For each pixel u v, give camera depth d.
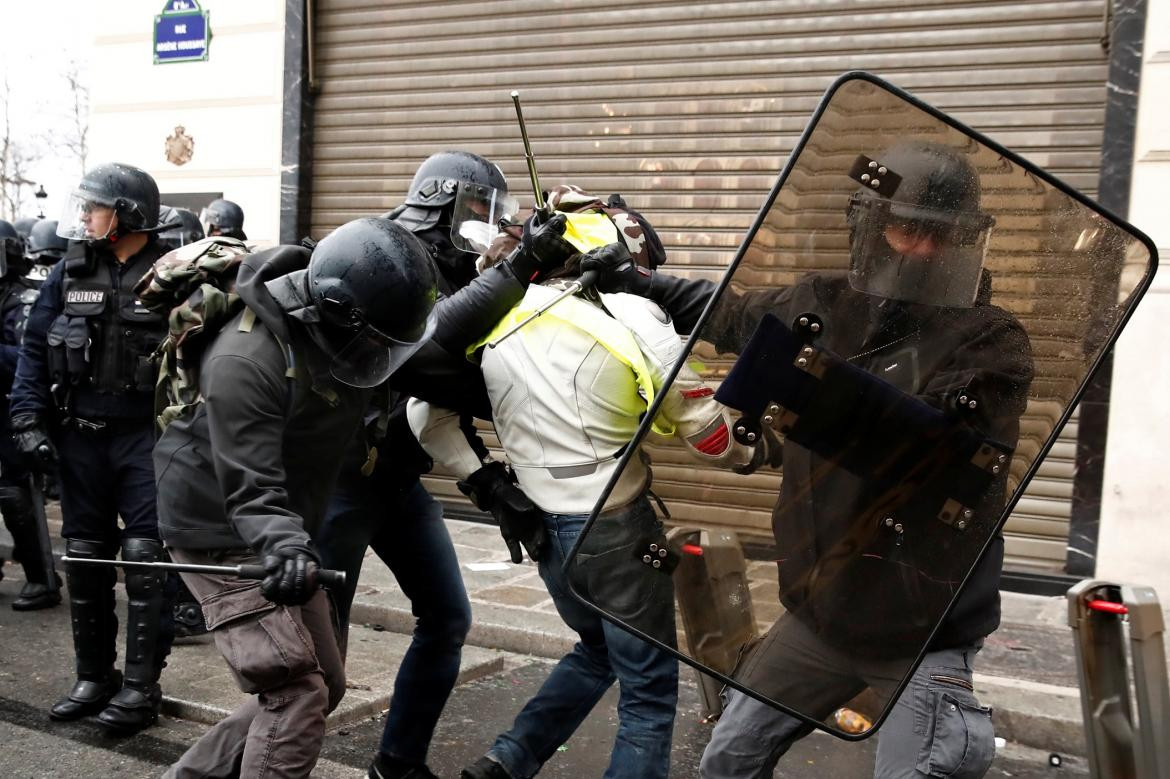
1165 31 5.43
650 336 2.45
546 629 4.78
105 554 3.85
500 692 4.30
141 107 8.23
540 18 7.11
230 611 2.41
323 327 2.35
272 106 7.82
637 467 2.16
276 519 2.27
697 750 3.76
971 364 1.97
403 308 2.32
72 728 3.71
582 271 2.54
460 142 7.42
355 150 7.76
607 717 4.07
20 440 3.87
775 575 2.08
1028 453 1.98
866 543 2.04
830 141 1.91
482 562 6.02
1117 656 2.36
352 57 7.74
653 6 6.78
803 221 1.93
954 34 6.02
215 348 2.38
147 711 3.70
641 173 6.88
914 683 2.18
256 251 2.53
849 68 6.29
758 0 6.49
